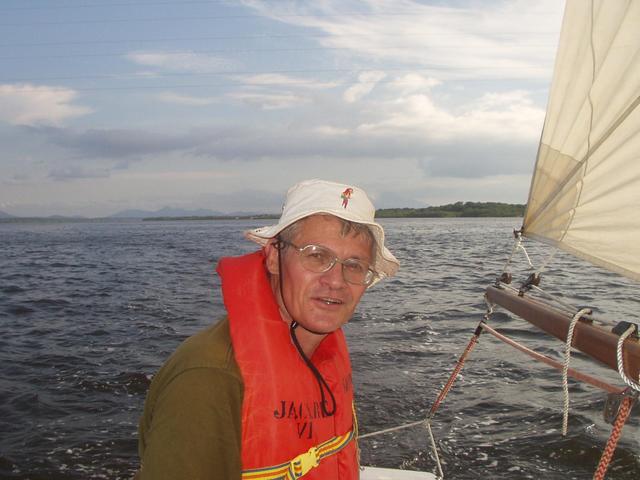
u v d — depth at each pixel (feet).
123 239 156.66
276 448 4.26
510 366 21.90
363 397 18.90
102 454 15.11
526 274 54.80
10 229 292.40
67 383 20.71
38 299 42.34
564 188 7.77
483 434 15.85
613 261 7.07
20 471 14.21
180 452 3.70
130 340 27.50
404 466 14.30
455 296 40.47
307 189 4.83
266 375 4.21
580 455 14.43
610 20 6.84
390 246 108.27
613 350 5.78
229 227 305.32
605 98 6.95
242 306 4.40
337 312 4.72
